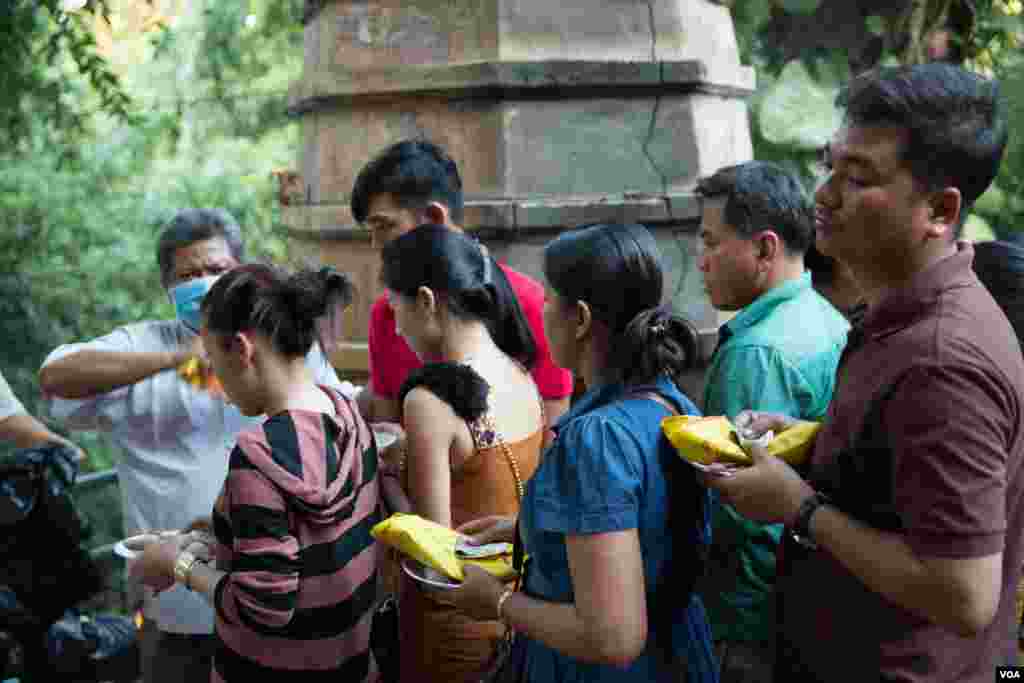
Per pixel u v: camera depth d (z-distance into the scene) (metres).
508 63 3.46
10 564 2.78
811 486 1.70
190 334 2.80
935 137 1.50
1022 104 6.16
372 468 2.23
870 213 1.56
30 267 7.86
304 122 4.11
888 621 1.65
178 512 2.71
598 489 1.71
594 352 1.90
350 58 3.74
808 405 2.38
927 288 1.55
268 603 1.95
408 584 2.36
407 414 2.34
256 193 8.41
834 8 6.41
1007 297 2.12
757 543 2.39
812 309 2.49
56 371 2.71
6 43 6.16
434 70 3.55
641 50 3.66
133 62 8.50
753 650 2.43
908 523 1.48
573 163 3.56
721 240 2.55
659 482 1.76
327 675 2.07
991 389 1.46
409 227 2.94
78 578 2.89
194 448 2.70
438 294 2.47
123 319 7.97
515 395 2.49
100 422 2.76
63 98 7.50
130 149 8.27
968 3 6.06
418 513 2.32
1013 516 1.65
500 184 3.51
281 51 8.77
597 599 1.68
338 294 2.20
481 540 2.08
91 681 2.97
